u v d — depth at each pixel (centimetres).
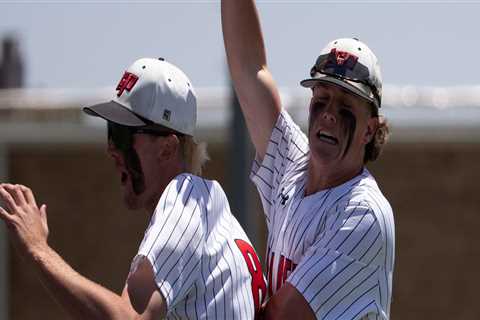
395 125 5500
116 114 1516
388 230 1587
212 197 1526
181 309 1468
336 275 1556
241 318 1503
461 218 5581
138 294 1409
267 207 1802
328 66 1612
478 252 5572
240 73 1836
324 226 1605
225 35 1850
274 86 1833
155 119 1516
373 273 1579
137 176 1527
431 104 5500
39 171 5947
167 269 1426
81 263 5919
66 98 5850
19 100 5881
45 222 1459
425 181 5603
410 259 5616
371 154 1656
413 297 5616
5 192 1461
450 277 5591
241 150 3516
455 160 5584
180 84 1541
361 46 1628
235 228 1571
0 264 5869
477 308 5562
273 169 1797
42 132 5834
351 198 1593
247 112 1847
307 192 1673
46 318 5878
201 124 5588
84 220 5922
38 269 1407
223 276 1489
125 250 5897
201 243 1466
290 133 1783
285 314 1553
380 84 1628
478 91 5519
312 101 1628
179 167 1541
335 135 1608
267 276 1712
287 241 1650
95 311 1381
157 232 1439
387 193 5641
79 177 5919
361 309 1570
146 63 1548
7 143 5916
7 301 5894
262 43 1847
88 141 5859
